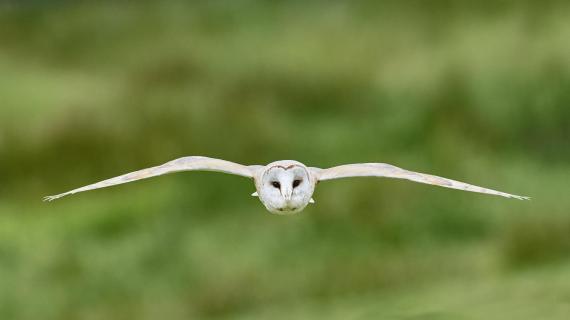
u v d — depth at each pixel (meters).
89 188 8.92
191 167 9.34
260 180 9.20
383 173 9.30
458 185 9.02
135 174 9.12
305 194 9.05
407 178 9.19
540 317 17.56
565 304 18.27
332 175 9.42
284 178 8.96
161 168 9.26
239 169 9.49
